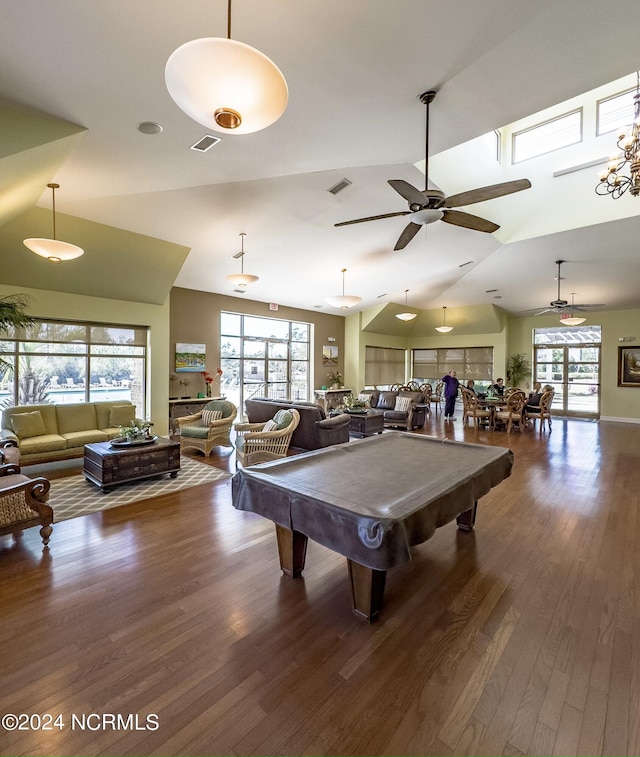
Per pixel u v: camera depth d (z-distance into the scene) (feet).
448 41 6.93
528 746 4.56
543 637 6.44
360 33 6.64
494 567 8.74
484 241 21.80
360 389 35.91
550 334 35.55
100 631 6.55
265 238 19.29
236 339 28.94
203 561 8.95
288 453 18.98
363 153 11.77
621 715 4.96
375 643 6.29
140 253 18.66
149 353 22.18
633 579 8.21
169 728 4.78
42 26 6.04
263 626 6.70
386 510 6.28
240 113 5.18
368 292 29.81
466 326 37.24
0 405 17.67
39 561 8.93
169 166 11.55
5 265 16.46
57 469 16.56
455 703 5.14
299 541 8.29
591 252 22.25
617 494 13.67
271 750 4.51
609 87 18.25
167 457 14.98
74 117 8.70
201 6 5.88
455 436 24.91
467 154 18.57
